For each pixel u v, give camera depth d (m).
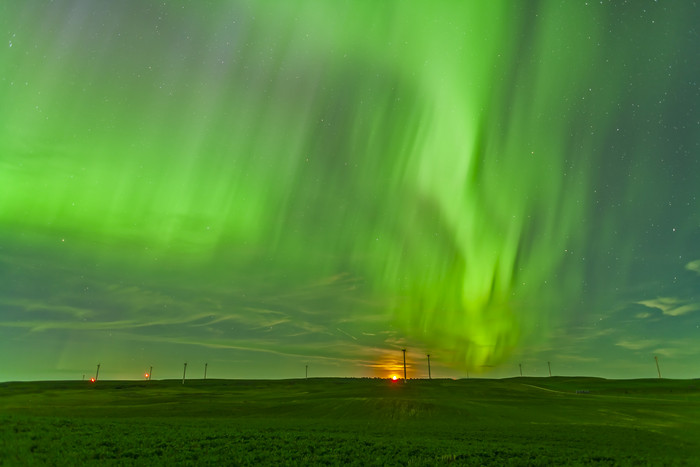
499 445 32.19
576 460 27.09
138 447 25.22
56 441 25.66
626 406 76.00
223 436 31.20
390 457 25.83
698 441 38.84
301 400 85.44
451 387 132.75
